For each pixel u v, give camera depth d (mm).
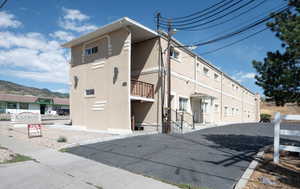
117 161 6000
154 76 13453
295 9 5770
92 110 13938
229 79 26172
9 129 14367
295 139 9266
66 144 8461
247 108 35375
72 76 16016
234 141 8828
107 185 4277
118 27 12344
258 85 6469
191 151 6945
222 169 5035
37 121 17406
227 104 25000
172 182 4340
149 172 5000
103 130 12992
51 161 6133
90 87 14289
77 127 14945
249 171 4750
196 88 17422
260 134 11312
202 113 18031
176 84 14531
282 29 5484
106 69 13211
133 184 4301
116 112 12312
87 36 13977
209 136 10516
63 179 4652
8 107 39062
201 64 18781
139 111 14078
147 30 12531
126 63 12000
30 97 42188
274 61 5922
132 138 10055
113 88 12617
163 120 12594
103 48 13555
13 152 7203
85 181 4520
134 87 12562
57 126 16078
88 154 6895
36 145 8414
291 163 5328
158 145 8070
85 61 14883
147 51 13992
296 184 3971
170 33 12461
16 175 4918
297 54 5258
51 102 45406
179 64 15070
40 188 4164
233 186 4059
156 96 13242
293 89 5734
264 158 5832
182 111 14547
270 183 4023
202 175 4672
